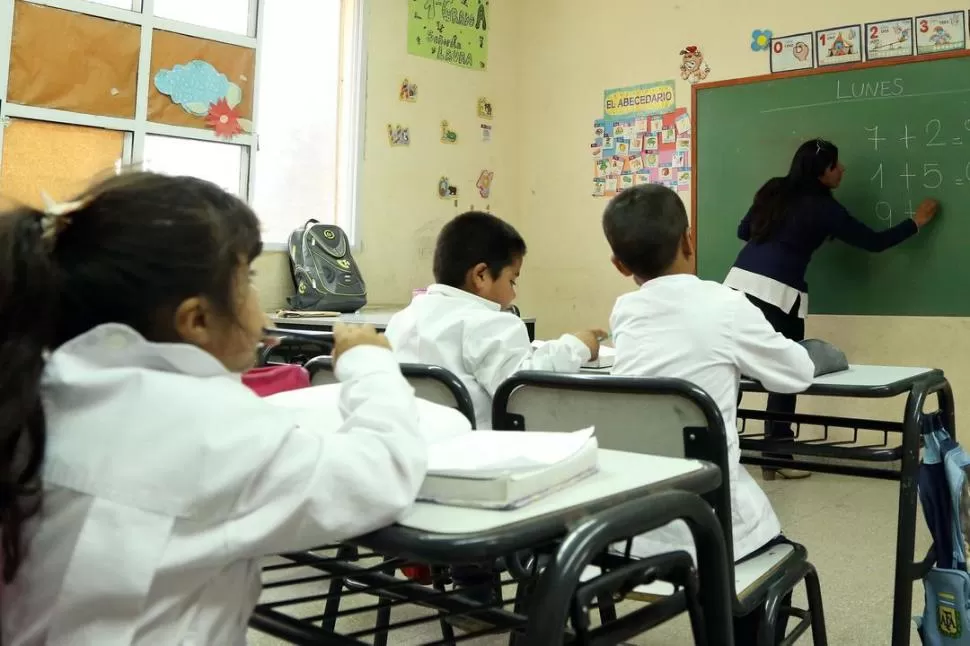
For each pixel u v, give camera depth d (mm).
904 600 1637
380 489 665
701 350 1474
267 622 908
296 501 647
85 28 3340
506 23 5008
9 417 616
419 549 634
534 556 1103
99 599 627
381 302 4406
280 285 3984
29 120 3227
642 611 855
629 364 1557
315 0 4172
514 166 5020
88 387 647
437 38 4641
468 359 1657
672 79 4395
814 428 3826
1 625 667
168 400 647
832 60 3848
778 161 3994
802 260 3588
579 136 4785
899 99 3650
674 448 1193
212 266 685
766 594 1305
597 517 694
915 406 1640
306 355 2488
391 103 4430
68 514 633
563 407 1306
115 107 3432
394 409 729
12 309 631
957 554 1721
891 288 3666
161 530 626
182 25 3613
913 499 1640
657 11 4449
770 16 4043
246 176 3871
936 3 3582
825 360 1772
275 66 4039
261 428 661
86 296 660
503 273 1867
